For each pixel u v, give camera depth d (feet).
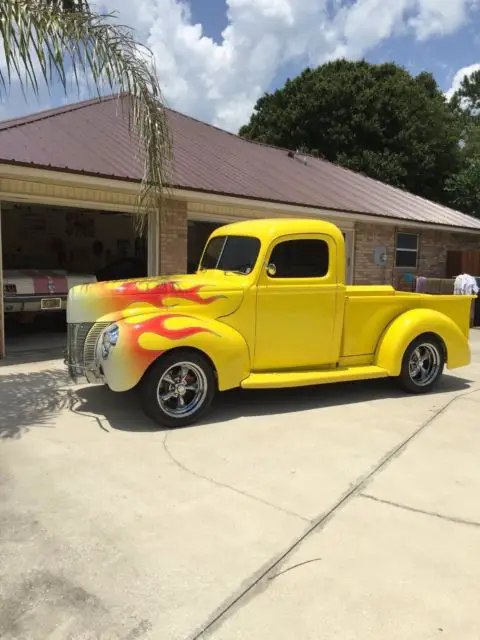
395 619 8.45
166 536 10.71
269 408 19.36
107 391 21.12
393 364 20.72
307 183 46.50
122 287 17.80
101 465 14.02
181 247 34.45
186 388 17.26
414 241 54.80
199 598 8.88
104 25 19.92
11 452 14.82
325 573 9.61
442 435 16.88
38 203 28.63
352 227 46.91
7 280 31.83
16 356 28.09
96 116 38.40
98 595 8.91
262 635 8.07
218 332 17.43
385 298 21.08
